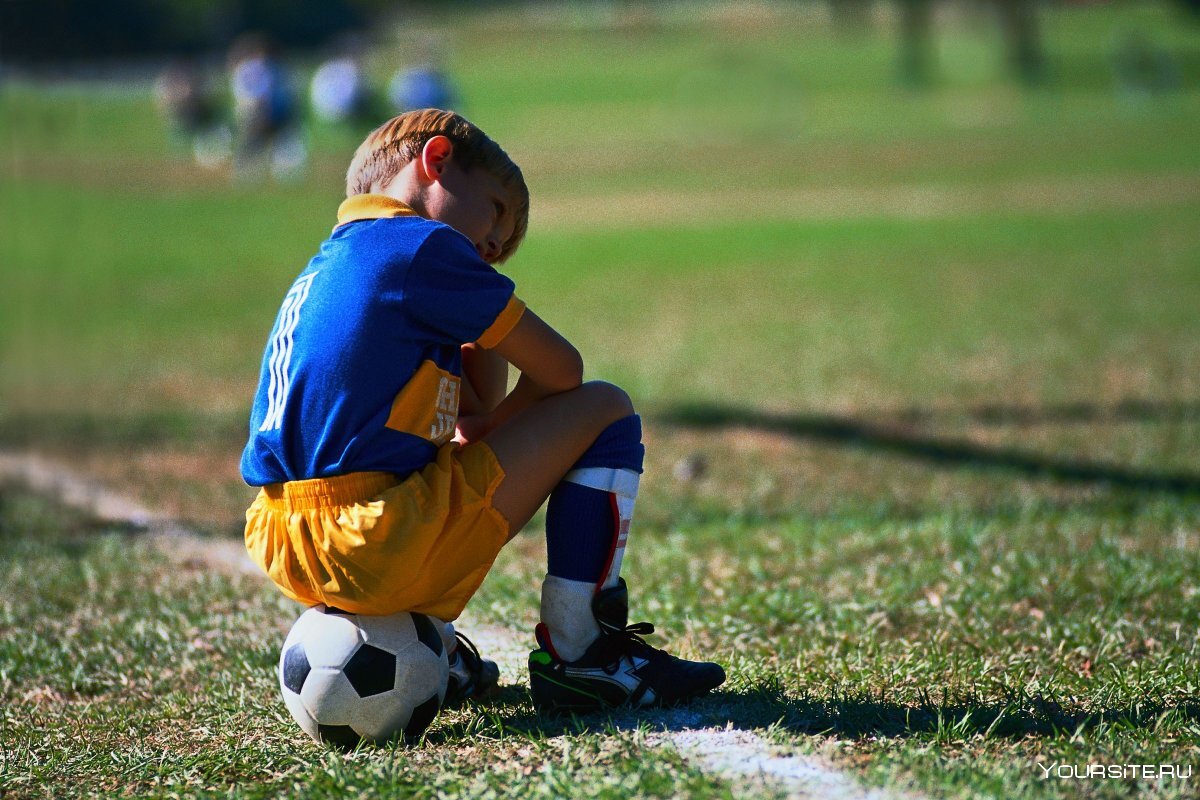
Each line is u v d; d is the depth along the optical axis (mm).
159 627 10070
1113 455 15930
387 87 119000
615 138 82000
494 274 7051
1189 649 8805
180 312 31734
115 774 7250
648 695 7527
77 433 19938
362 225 7160
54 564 12375
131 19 132750
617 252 41094
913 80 117812
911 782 6258
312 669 7102
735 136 81438
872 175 60938
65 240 45625
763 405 20297
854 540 12133
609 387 7496
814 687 8250
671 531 13359
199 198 58094
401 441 6871
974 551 11391
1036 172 58375
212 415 21078
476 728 7445
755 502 14797
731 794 6152
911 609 9945
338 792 6480
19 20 121938
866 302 30094
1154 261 33656
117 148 80562
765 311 29531
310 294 7062
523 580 11336
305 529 6926
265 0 153375
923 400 19906
